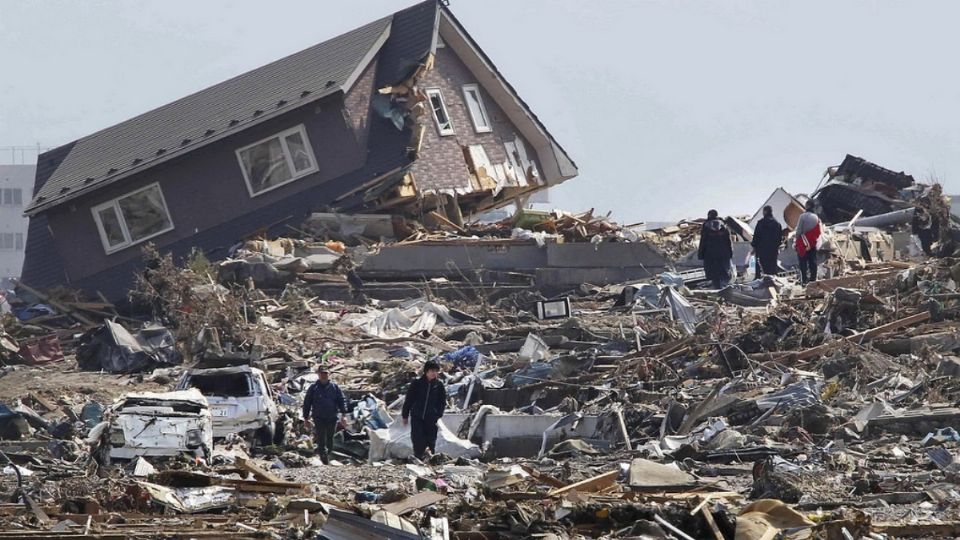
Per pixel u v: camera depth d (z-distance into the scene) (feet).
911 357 280.51
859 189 538.47
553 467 206.90
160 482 176.04
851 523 137.39
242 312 358.02
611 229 456.45
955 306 314.35
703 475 192.75
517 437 242.99
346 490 181.16
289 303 375.86
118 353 337.11
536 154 540.93
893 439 221.66
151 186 467.93
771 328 301.84
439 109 494.18
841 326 308.81
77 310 431.02
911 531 143.13
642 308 360.89
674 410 241.76
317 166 459.73
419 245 411.75
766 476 166.50
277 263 396.57
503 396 275.59
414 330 360.89
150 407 221.25
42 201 472.44
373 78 475.31
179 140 471.62
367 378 307.99
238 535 137.08
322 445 236.63
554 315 365.40
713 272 385.50
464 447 237.66
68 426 262.67
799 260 375.04
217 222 464.24
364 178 458.50
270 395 264.31
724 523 139.74
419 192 459.73
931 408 235.61
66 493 172.96
